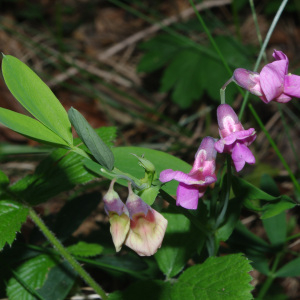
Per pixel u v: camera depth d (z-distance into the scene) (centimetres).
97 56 74
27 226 43
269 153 55
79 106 63
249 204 32
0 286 34
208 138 29
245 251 36
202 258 34
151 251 28
